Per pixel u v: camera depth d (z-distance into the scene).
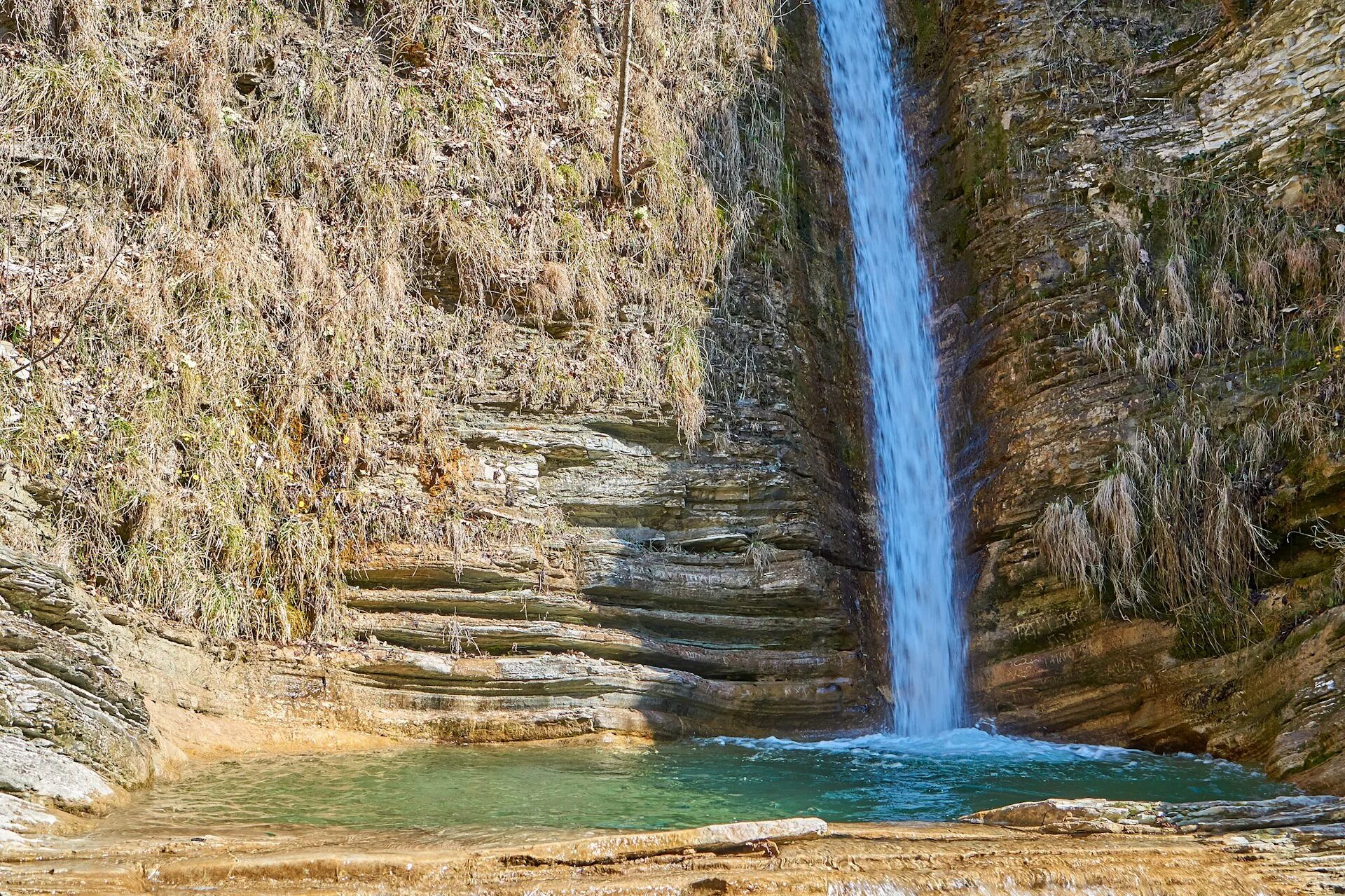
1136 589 9.08
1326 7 10.09
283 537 8.36
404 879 4.40
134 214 8.93
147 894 4.25
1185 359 9.73
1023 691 9.77
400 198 10.00
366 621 8.45
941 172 12.90
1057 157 11.55
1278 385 9.09
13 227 8.30
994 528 10.37
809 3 14.20
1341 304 8.92
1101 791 6.94
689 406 10.16
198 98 9.54
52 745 5.75
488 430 9.52
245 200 9.46
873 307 12.86
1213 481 8.96
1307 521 8.45
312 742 7.80
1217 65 10.91
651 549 9.70
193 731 7.34
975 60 12.77
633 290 10.64
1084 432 9.99
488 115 10.73
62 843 4.88
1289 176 9.90
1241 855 4.88
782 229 12.01
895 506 11.69
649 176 11.16
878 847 4.88
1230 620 8.65
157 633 7.52
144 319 8.45
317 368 9.13
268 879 4.41
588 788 6.69
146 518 7.77
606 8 12.05
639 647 9.09
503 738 8.39
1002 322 11.23
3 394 7.54
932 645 10.73
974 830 5.32
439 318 9.87
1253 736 8.08
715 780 7.14
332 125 10.09
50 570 6.37
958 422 11.38
